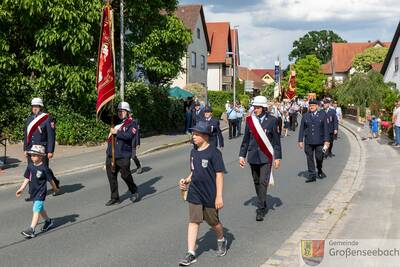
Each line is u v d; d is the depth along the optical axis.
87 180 12.83
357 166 14.86
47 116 10.58
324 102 17.16
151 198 10.44
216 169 6.23
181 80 49.50
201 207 6.23
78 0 19.28
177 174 13.73
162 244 7.13
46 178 7.60
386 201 9.16
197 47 52.78
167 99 29.84
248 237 7.43
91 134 20.38
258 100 8.71
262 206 8.49
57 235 7.63
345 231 7.10
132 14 23.44
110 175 9.85
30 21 19.27
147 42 24.08
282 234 7.57
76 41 19.16
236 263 6.27
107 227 8.09
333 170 14.11
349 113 44.25
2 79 19.83
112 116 10.22
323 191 10.99
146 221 8.48
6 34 19.75
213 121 13.33
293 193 10.80
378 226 7.36
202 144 6.27
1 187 11.82
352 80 43.59
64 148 19.16
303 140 12.62
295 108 31.00
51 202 10.07
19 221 8.52
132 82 25.80
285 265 6.00
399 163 14.54
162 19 24.67
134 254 6.68
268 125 8.63
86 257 6.56
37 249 6.93
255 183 8.88
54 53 19.95
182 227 8.08
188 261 6.17
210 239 7.34
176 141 23.20
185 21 52.25
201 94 41.69
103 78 11.22
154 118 27.64
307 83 78.25
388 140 22.47
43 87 20.14
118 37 23.92
